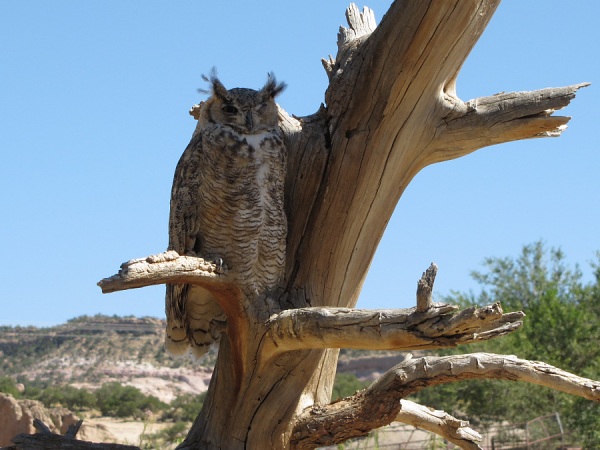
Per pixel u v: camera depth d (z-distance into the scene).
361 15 7.82
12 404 24.72
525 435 21.19
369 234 7.24
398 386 6.41
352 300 7.42
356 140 6.99
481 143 7.09
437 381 6.32
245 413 7.02
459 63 6.82
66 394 38.88
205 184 7.12
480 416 23.12
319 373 7.10
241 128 7.15
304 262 7.24
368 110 6.93
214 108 7.39
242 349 6.96
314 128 7.34
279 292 7.18
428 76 6.70
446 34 6.49
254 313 6.88
